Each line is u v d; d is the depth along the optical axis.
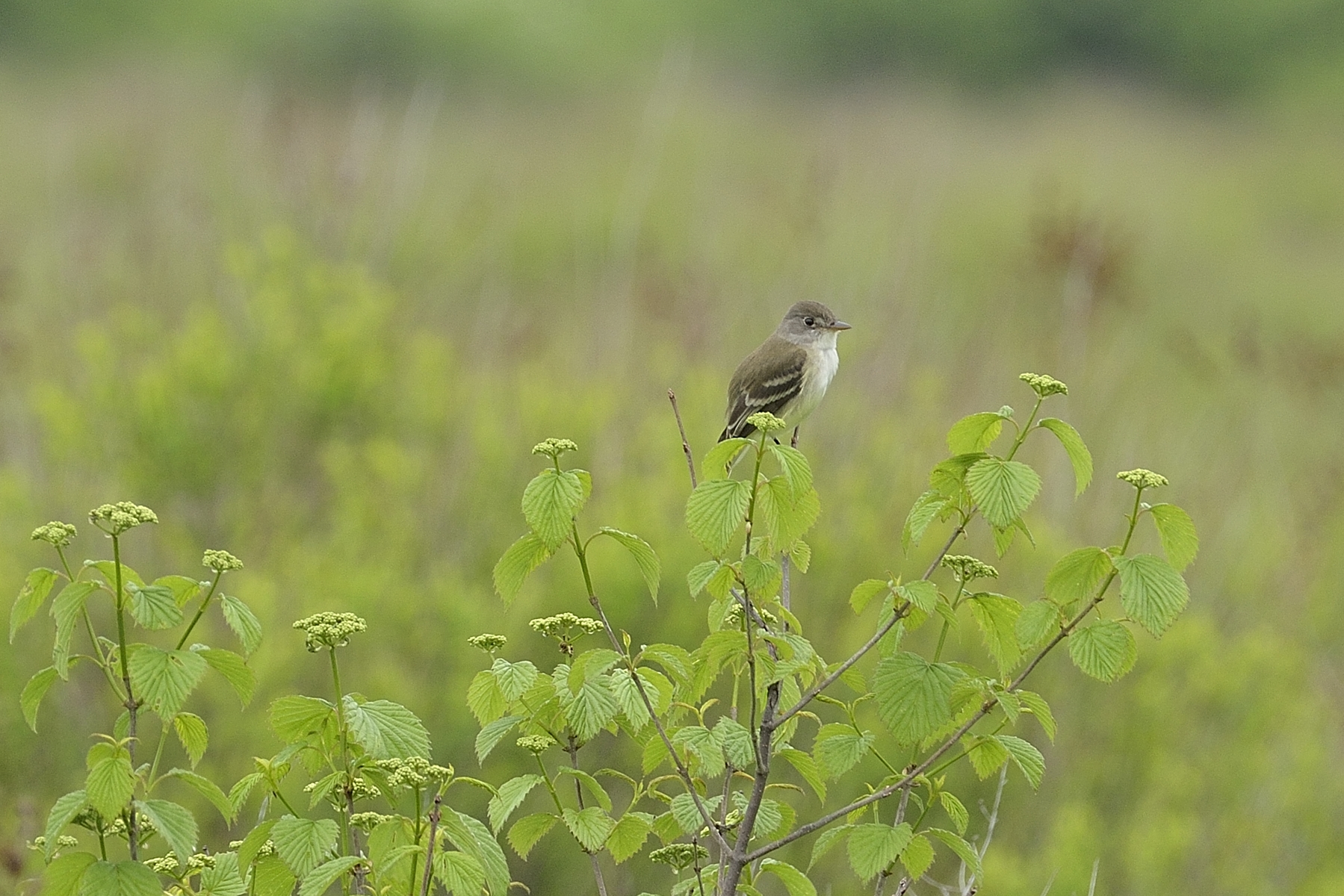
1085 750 11.62
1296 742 12.02
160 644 10.71
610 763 10.59
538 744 5.70
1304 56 55.81
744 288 16.78
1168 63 56.22
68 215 18.50
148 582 11.29
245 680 4.96
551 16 46.22
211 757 10.30
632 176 22.19
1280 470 16.41
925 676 5.25
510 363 15.44
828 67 53.38
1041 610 5.26
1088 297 17.25
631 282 16.91
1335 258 36.66
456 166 28.30
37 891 8.20
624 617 11.17
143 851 9.23
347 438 13.45
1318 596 14.45
